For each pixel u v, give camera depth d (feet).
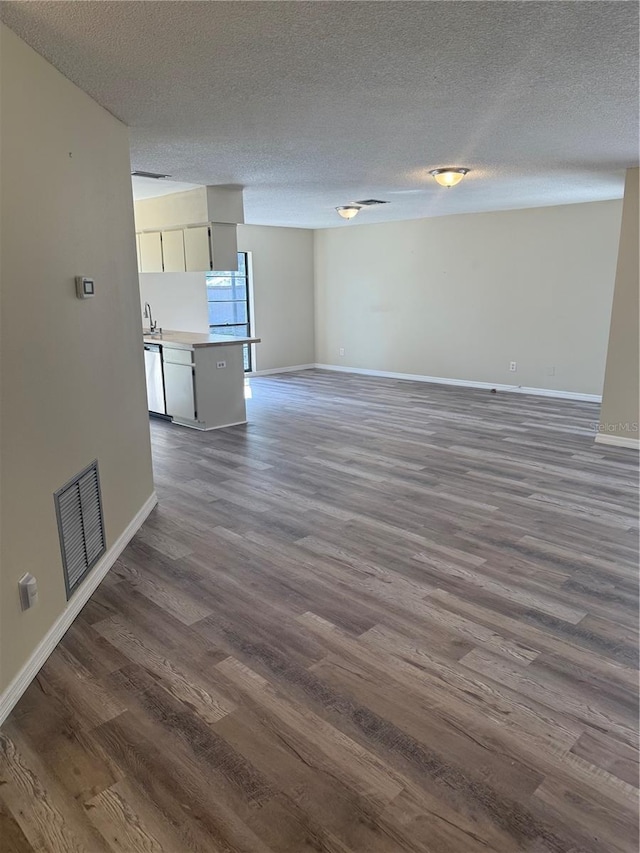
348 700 6.97
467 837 5.21
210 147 13.14
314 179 17.22
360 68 8.48
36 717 6.68
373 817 5.41
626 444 17.72
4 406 6.68
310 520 12.34
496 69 8.59
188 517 12.51
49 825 5.35
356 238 31.50
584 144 13.23
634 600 9.21
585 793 5.67
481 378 27.84
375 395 26.27
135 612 8.85
